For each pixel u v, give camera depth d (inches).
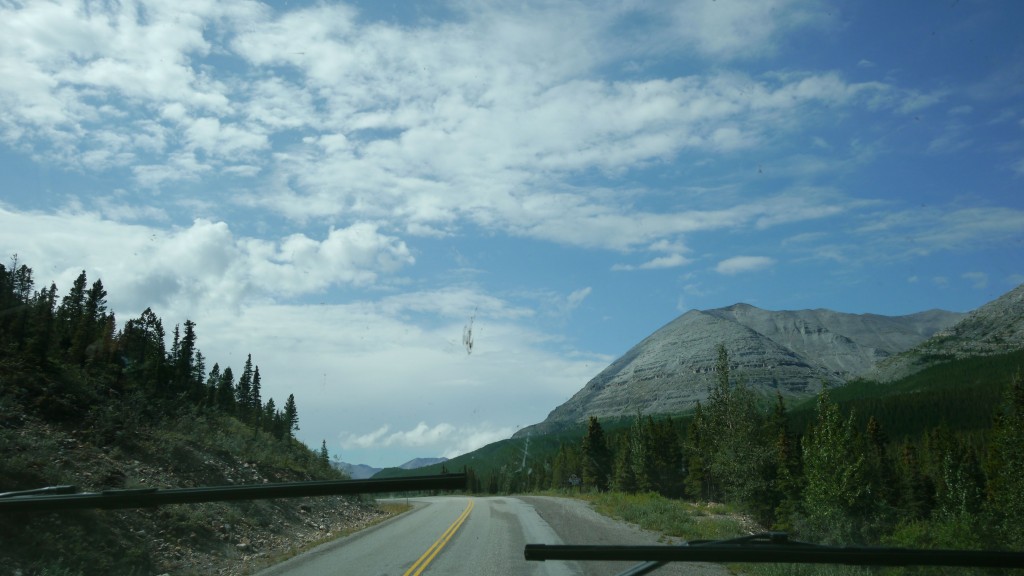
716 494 2359.7
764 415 1790.1
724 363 1812.3
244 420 1482.5
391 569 611.8
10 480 595.2
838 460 1023.0
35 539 502.3
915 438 3826.3
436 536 868.0
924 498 1690.5
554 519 1063.6
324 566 635.5
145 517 679.7
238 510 853.8
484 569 599.5
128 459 821.2
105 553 564.4
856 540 966.4
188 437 1011.3
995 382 4938.5
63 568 496.1
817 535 1004.6
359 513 1282.0
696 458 2410.2
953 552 115.5
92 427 843.4
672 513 1044.5
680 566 535.5
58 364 946.7
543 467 3902.6
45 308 973.2
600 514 1158.3
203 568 625.0
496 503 1595.7
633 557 118.1
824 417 1077.8
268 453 1250.6
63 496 131.3
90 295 1145.4
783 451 1610.5
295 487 124.0
